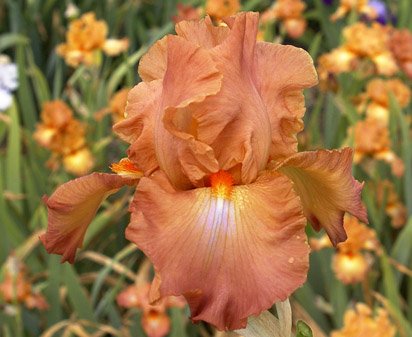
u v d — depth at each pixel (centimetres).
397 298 71
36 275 78
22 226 84
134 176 33
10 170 85
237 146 32
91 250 86
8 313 71
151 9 135
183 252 29
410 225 76
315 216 34
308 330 35
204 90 31
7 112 98
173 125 32
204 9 100
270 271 29
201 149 32
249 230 30
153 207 30
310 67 34
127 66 96
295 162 31
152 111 33
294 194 30
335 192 32
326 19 121
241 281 29
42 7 128
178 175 33
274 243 29
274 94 34
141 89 34
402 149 86
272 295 28
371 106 93
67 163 86
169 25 106
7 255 78
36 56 125
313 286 79
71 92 103
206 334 75
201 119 32
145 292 70
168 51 32
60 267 74
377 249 72
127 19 122
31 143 93
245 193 31
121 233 86
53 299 75
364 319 64
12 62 130
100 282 76
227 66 32
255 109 33
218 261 29
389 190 84
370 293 74
